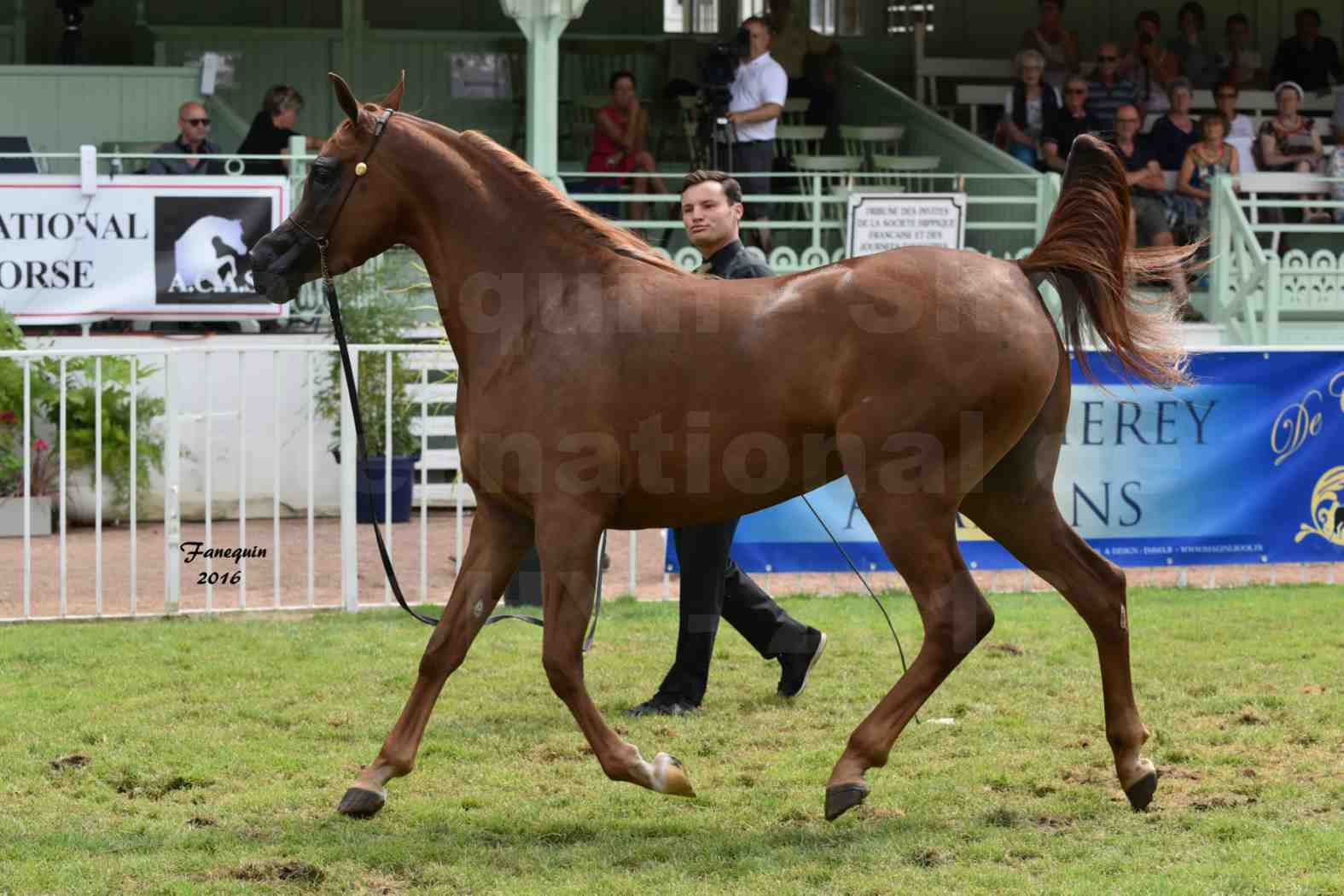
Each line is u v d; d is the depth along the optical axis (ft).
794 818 18.78
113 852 17.51
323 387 42.27
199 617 30.63
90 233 42.34
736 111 50.49
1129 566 32.96
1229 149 52.31
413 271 45.03
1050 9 58.49
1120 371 20.21
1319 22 63.21
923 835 17.93
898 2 63.82
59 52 56.65
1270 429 33.22
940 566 17.71
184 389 42.37
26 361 29.68
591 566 18.16
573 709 18.31
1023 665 26.55
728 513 18.39
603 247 18.48
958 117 62.49
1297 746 21.53
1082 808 18.88
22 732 22.31
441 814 18.98
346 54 58.75
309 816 18.98
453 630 19.12
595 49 60.70
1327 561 33.63
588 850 17.62
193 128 47.06
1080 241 18.43
